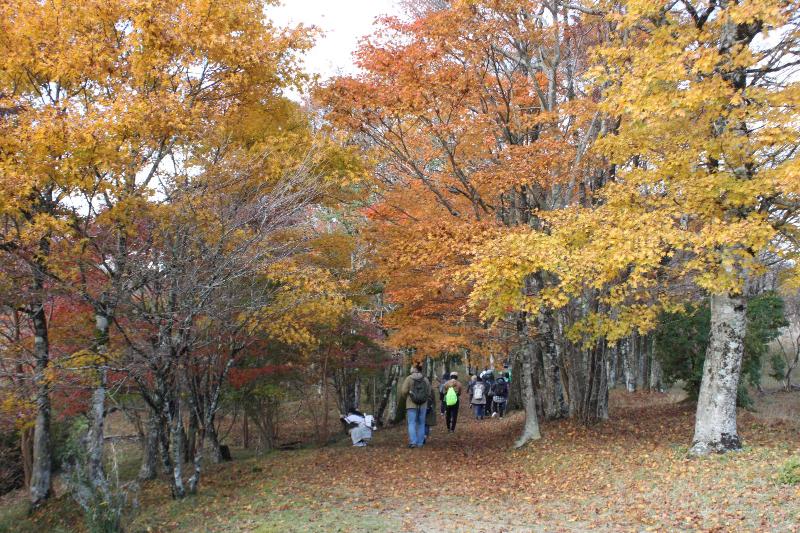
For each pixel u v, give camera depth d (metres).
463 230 10.00
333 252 11.97
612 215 8.37
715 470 7.61
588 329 9.30
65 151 7.13
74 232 7.24
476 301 8.45
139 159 7.93
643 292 10.35
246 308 8.49
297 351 12.77
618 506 6.95
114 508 6.43
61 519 8.75
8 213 6.98
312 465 11.09
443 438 14.63
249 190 8.70
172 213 7.35
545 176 10.58
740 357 8.50
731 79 7.96
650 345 21.41
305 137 9.84
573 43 12.45
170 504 8.20
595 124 11.68
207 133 8.55
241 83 9.62
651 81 7.30
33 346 9.81
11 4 7.73
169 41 8.41
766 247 7.52
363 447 12.95
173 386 8.48
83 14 8.03
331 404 21.66
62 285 7.24
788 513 5.64
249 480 10.03
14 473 14.25
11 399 8.01
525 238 8.40
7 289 7.29
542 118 10.41
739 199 7.65
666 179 8.35
